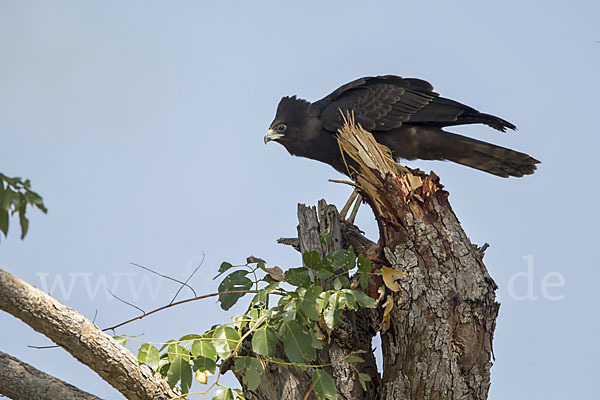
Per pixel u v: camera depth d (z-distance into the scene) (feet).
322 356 29.89
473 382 27.81
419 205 29.12
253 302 28.35
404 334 28.30
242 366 26.68
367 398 29.84
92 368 24.95
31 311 23.20
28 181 18.52
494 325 28.60
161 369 26.61
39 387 24.11
